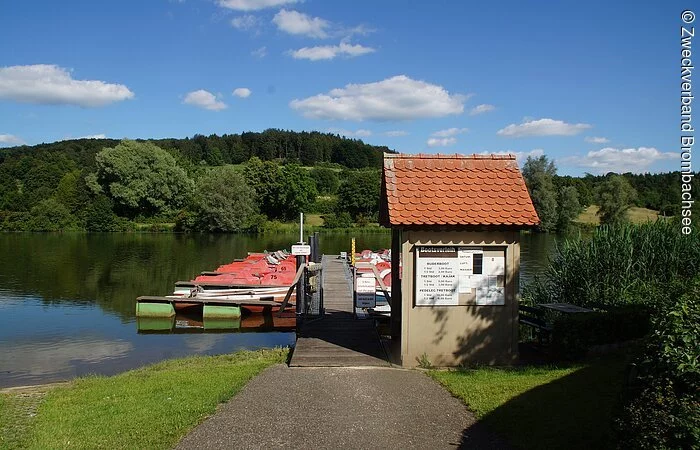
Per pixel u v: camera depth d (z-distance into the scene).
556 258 16.98
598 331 10.80
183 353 16.11
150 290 28.44
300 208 77.75
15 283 30.62
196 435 7.02
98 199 69.56
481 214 10.52
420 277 10.55
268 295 23.48
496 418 7.33
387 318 15.16
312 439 6.83
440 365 10.56
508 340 10.67
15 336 18.39
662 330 5.47
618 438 5.19
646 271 14.38
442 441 6.71
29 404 9.27
